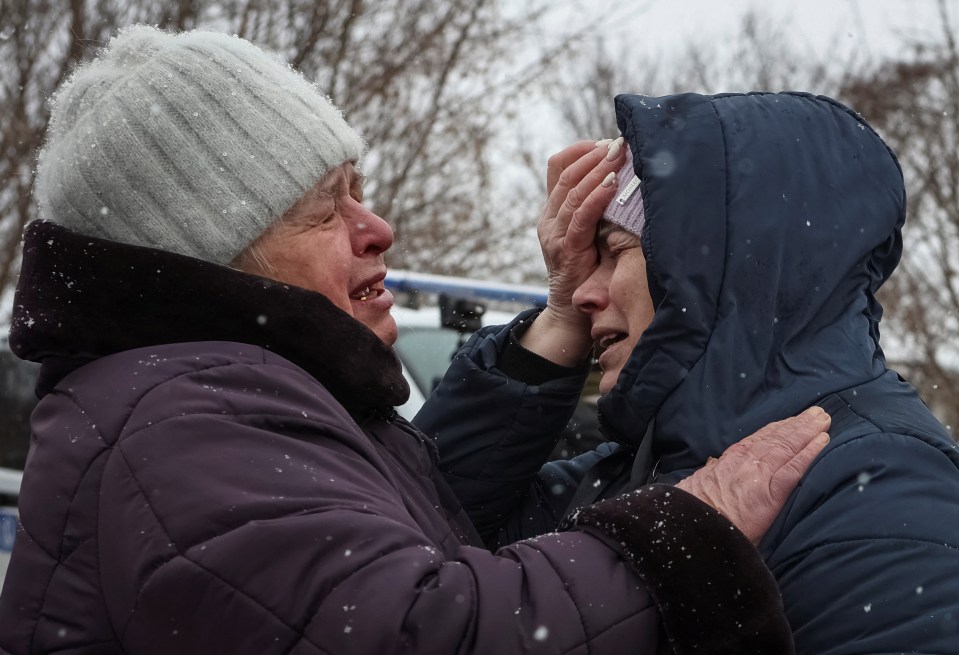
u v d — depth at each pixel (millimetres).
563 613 1360
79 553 1448
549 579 1387
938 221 8648
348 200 1865
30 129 6594
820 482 1552
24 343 1618
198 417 1450
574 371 2176
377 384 1709
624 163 1986
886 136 9227
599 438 3816
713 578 1396
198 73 1736
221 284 1596
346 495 1436
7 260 6875
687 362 1751
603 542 1444
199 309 1593
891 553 1461
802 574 1503
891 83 9477
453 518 1888
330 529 1366
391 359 1759
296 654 1322
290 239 1761
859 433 1597
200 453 1425
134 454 1432
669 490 1487
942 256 8672
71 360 1637
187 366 1524
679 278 1749
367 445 1604
